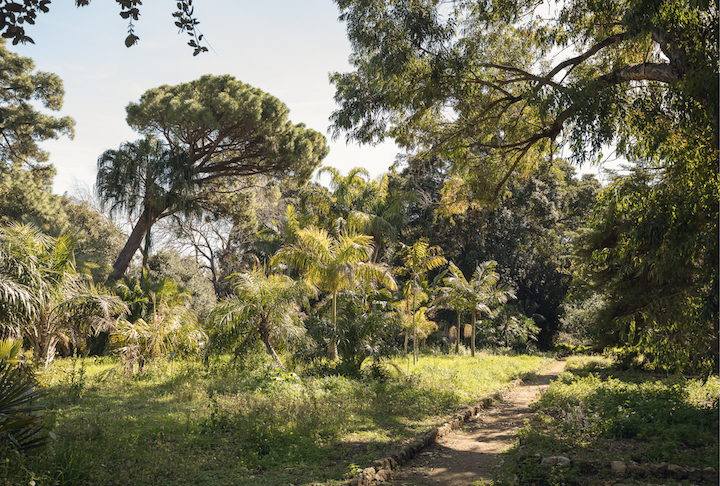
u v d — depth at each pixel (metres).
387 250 30.62
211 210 29.06
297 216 26.95
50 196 26.44
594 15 10.79
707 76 7.67
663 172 10.17
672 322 11.60
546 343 37.97
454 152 13.62
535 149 13.92
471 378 14.92
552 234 34.34
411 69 10.62
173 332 14.62
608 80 9.54
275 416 8.27
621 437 7.51
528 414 10.23
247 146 27.50
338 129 11.52
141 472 5.55
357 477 5.69
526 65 12.36
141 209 25.36
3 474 4.48
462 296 25.78
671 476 5.67
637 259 10.91
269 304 14.72
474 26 11.27
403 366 17.84
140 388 11.41
